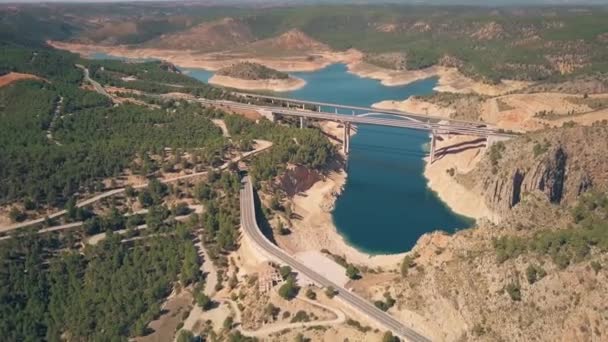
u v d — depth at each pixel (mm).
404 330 179875
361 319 189500
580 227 184875
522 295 161625
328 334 182625
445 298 179375
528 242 177125
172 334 199125
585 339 142750
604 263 152375
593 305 145750
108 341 194750
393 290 198875
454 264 190500
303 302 199625
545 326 151125
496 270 172750
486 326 162875
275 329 189750
